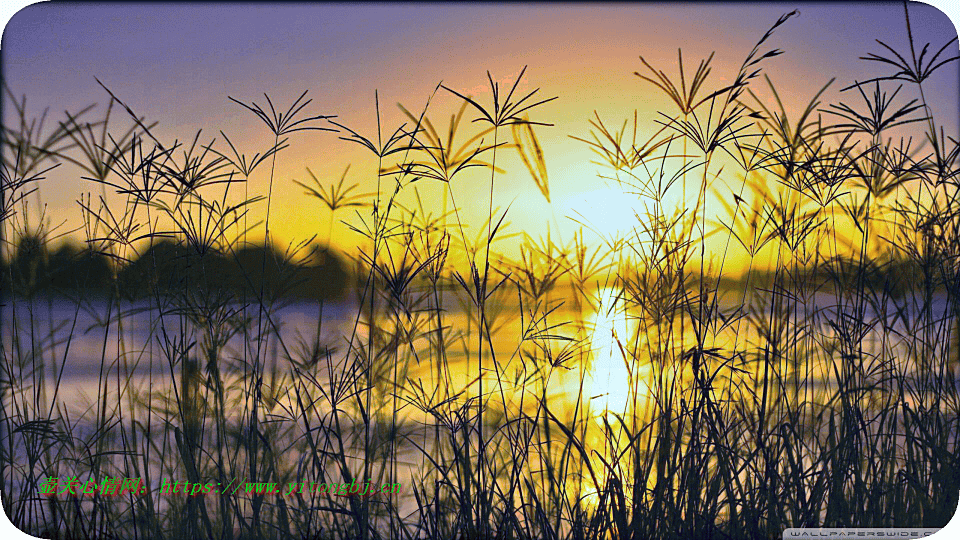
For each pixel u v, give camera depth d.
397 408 2.05
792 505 1.81
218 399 1.95
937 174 1.90
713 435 1.74
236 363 2.15
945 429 1.92
